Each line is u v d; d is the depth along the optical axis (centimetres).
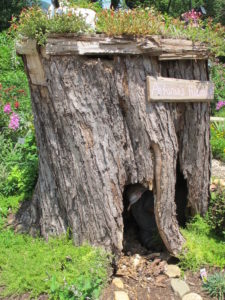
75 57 258
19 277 266
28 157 419
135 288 279
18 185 381
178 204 350
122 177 282
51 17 263
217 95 891
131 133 278
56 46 256
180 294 272
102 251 282
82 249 282
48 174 303
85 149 271
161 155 282
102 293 264
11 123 493
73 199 285
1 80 730
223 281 276
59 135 279
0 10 1086
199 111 304
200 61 295
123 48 256
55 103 270
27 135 486
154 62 270
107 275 276
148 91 267
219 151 608
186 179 323
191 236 317
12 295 258
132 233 347
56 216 303
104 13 270
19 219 347
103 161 273
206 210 338
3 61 812
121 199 284
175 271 292
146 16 272
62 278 260
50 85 270
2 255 289
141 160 282
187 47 277
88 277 259
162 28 270
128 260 309
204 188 329
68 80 262
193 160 315
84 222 285
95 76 261
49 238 304
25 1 1120
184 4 1495
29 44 272
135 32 255
